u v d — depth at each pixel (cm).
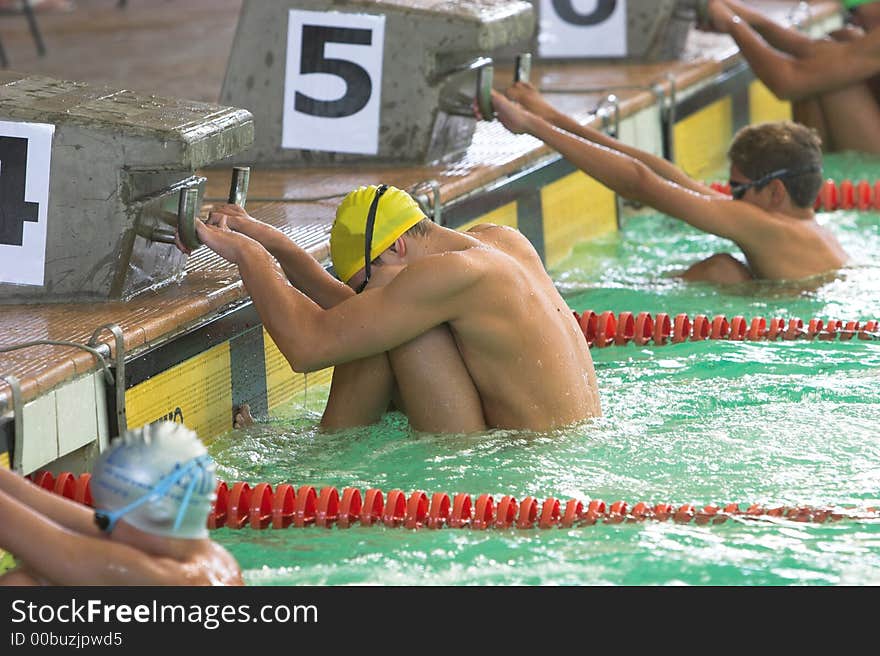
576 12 2098
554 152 1648
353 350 958
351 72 1478
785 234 1382
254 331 1117
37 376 856
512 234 1059
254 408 1122
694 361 1182
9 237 1025
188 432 671
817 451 948
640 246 1694
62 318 988
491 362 981
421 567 794
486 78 1365
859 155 2042
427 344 988
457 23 1418
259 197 1366
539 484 905
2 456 825
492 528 844
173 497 652
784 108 2492
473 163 1512
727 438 978
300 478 949
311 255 1080
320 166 1512
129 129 991
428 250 993
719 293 1388
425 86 1462
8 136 1011
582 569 782
